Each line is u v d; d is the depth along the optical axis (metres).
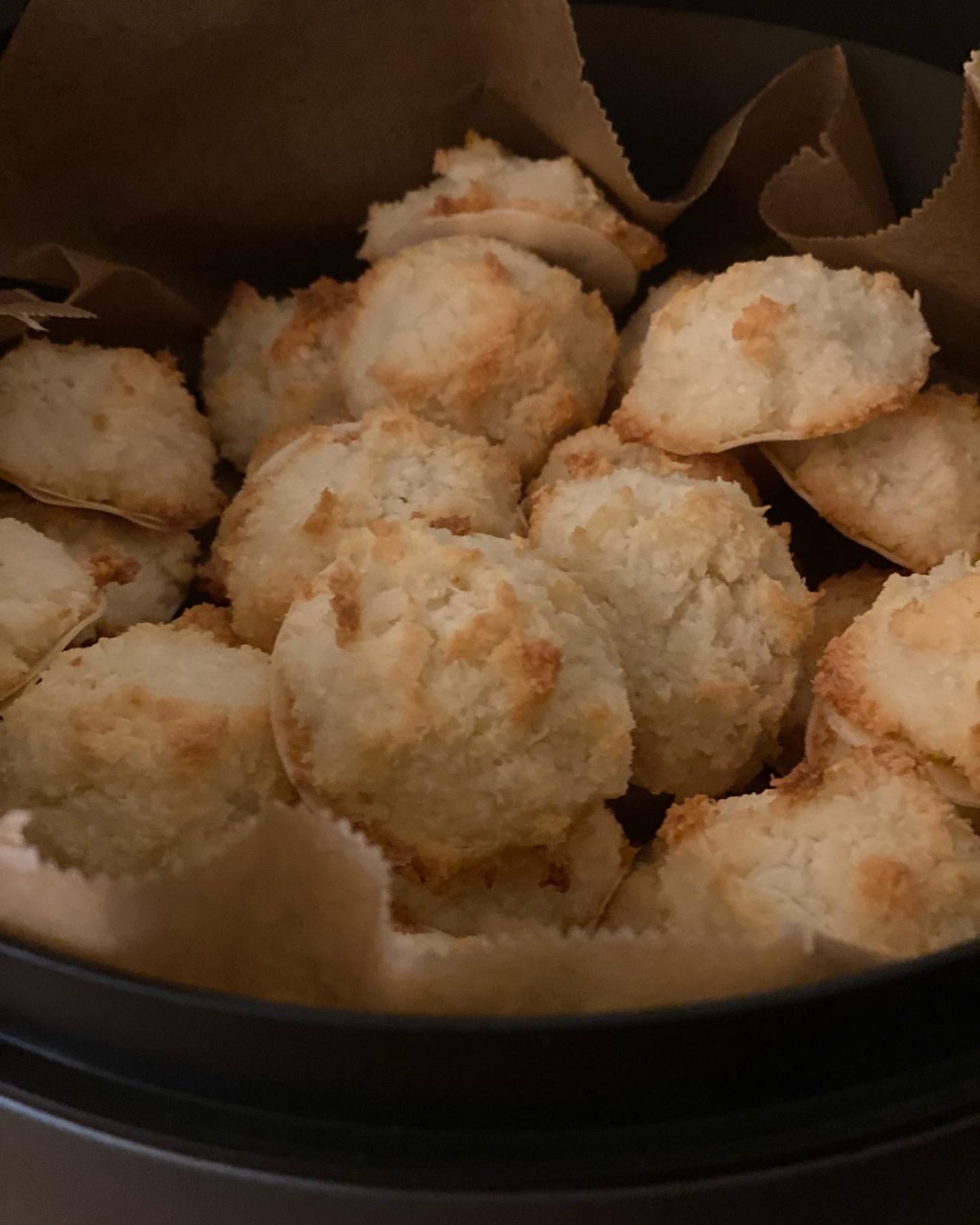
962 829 0.30
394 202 0.39
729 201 0.40
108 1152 0.26
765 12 0.43
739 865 0.29
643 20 0.39
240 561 0.33
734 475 0.35
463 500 0.33
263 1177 0.26
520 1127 0.26
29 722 0.30
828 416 0.34
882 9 0.43
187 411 0.36
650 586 0.32
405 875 0.30
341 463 0.34
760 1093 0.26
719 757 0.32
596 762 0.30
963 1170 0.27
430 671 0.30
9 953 0.26
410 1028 0.25
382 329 0.36
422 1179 0.26
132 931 0.27
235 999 0.25
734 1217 0.26
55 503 0.35
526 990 0.27
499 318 0.35
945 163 0.38
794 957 0.27
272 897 0.28
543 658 0.30
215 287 0.40
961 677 0.31
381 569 0.31
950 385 0.38
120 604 0.35
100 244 0.38
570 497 0.33
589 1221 0.26
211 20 0.36
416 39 0.37
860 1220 0.27
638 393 0.35
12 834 0.27
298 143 0.38
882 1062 0.26
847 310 0.34
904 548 0.34
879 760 0.30
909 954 0.28
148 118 0.37
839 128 0.38
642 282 0.40
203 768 0.30
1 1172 0.27
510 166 0.38
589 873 0.30
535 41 0.37
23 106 0.36
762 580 0.33
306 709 0.30
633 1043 0.25
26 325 0.35
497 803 0.30
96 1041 0.26
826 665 0.32
